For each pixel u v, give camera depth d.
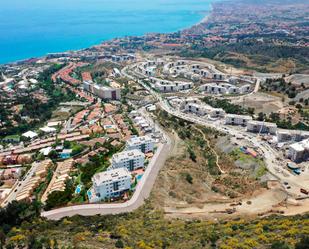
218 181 182.50
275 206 149.25
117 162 189.38
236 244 102.69
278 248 95.06
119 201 161.38
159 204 155.75
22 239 115.25
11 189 187.00
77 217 142.12
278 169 187.75
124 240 112.38
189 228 124.69
